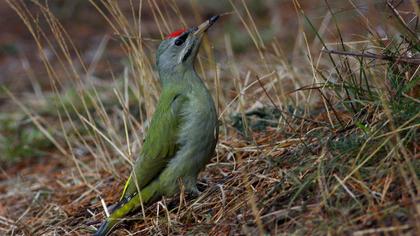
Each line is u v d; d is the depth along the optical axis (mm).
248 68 15086
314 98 12102
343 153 8758
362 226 7625
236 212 8969
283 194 8734
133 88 15539
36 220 11523
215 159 11359
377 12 9883
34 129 15648
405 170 8055
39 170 14328
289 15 22109
